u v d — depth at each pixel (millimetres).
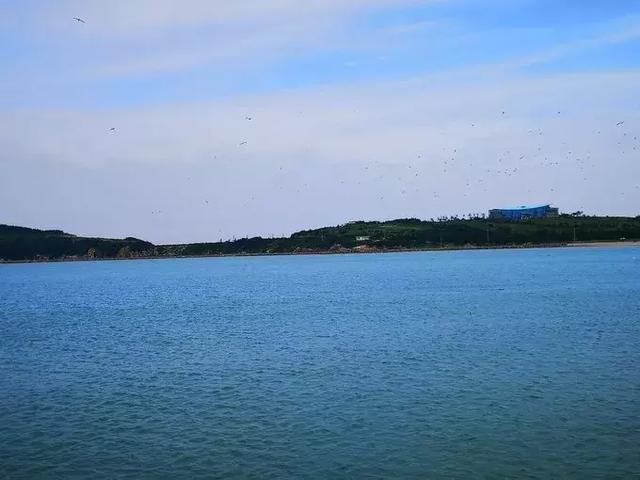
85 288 120875
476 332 45312
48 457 21469
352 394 28312
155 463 20719
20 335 52281
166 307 75875
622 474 19031
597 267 133125
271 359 37250
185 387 30703
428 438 22266
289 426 23953
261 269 197000
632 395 26844
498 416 24469
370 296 80875
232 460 20766
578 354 35812
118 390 30516
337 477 19266
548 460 20109
